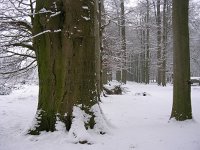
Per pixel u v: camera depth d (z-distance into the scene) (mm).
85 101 7938
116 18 18641
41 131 7883
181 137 7723
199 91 26094
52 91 7938
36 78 12750
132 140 7465
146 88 31203
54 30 7840
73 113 7719
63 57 7895
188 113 9680
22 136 7816
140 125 9453
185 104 9672
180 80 9719
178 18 9734
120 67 29047
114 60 26438
